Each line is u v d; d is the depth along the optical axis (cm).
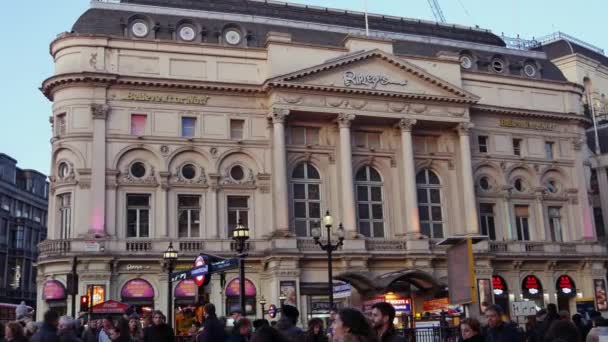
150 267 4734
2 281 8175
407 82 5431
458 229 5578
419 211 5553
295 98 5134
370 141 5528
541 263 5816
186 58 5122
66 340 1351
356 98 5306
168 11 5275
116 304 3947
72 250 4588
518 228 5944
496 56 6241
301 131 5362
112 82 4897
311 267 4969
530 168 6050
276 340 859
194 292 4772
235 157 5134
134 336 1888
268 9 5738
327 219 3522
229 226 5041
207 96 5134
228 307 4844
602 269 6009
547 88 6266
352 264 5028
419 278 4581
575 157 6278
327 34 5734
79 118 4847
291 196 5184
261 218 5088
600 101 7900
